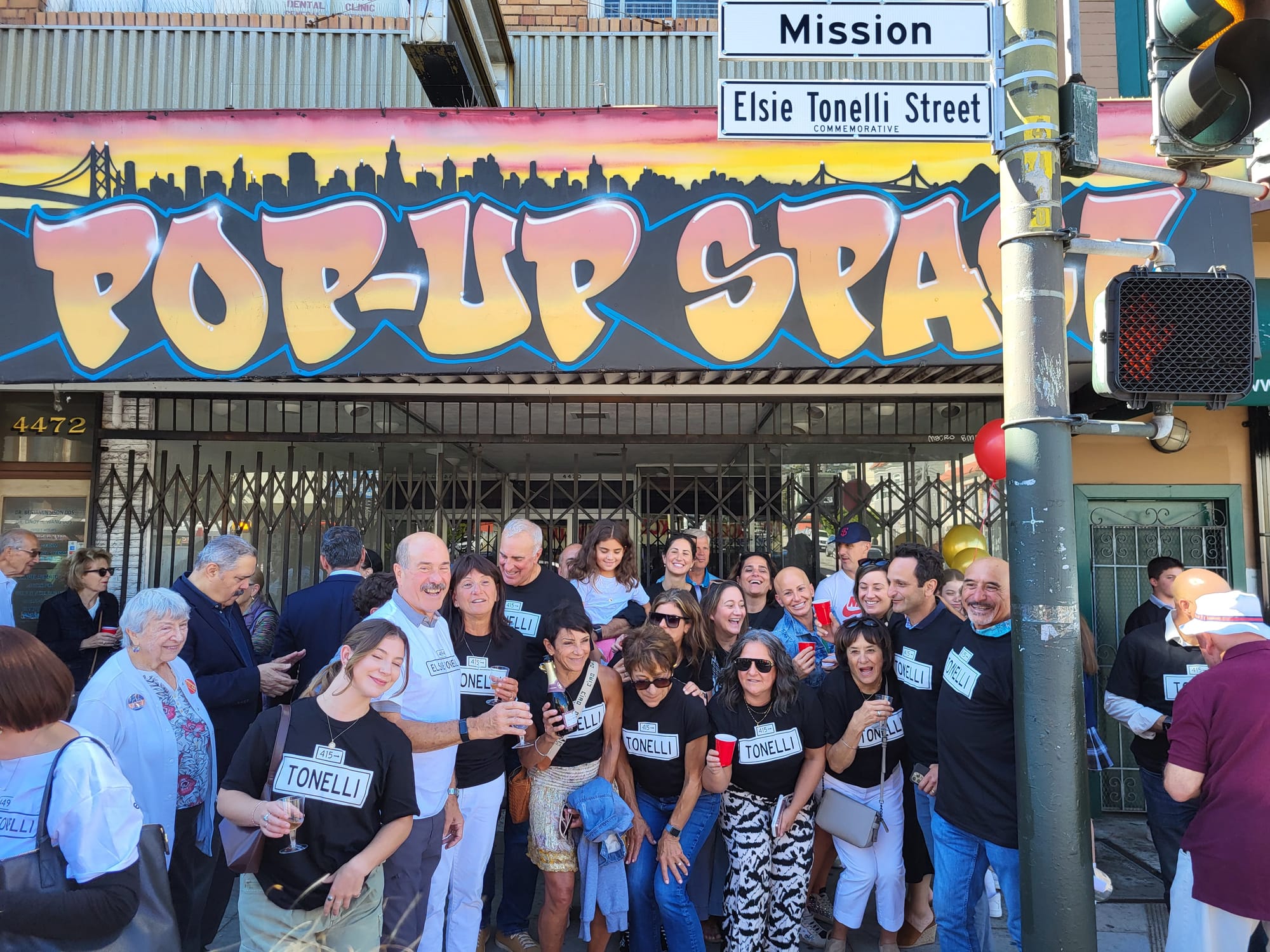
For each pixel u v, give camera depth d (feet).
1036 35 8.41
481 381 18.75
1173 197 14.87
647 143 14.84
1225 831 9.05
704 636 13.67
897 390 19.10
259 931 8.21
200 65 20.79
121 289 14.70
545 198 14.82
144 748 9.65
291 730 8.41
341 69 20.83
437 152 14.84
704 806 12.09
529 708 10.57
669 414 20.66
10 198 14.75
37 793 6.69
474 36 16.75
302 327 14.70
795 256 14.78
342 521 21.45
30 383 16.99
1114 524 20.17
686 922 11.32
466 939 11.39
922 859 13.20
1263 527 19.45
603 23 21.47
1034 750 7.74
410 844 10.09
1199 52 8.73
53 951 6.42
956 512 20.81
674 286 14.75
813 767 12.07
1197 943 9.34
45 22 20.76
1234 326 8.07
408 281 14.76
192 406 20.34
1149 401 8.26
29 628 20.13
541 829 11.60
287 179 14.80
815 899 14.29
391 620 10.27
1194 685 9.53
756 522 20.93
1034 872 7.65
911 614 12.44
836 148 14.83
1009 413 8.23
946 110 8.67
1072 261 14.78
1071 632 7.82
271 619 15.72
